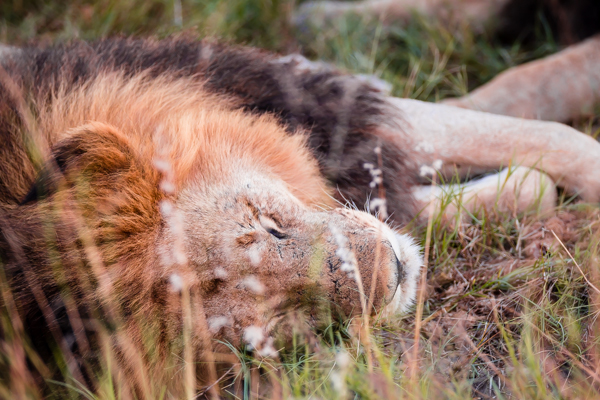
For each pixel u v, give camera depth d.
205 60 7.50
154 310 5.32
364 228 5.64
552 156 7.50
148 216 5.34
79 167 5.13
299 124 7.32
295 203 5.98
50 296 5.19
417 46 10.90
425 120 7.82
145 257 5.28
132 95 6.49
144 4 11.41
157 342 5.37
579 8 9.94
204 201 5.56
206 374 5.75
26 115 5.82
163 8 11.48
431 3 11.25
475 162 7.75
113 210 5.27
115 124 6.12
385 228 5.94
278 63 7.98
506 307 6.23
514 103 8.93
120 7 11.22
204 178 5.72
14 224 5.25
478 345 5.80
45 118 6.06
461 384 5.18
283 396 5.30
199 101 6.77
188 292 5.25
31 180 5.62
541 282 6.27
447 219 7.41
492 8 10.88
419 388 5.10
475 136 7.71
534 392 5.04
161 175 5.48
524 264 6.77
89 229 5.18
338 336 5.61
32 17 11.33
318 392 5.35
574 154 7.42
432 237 7.20
